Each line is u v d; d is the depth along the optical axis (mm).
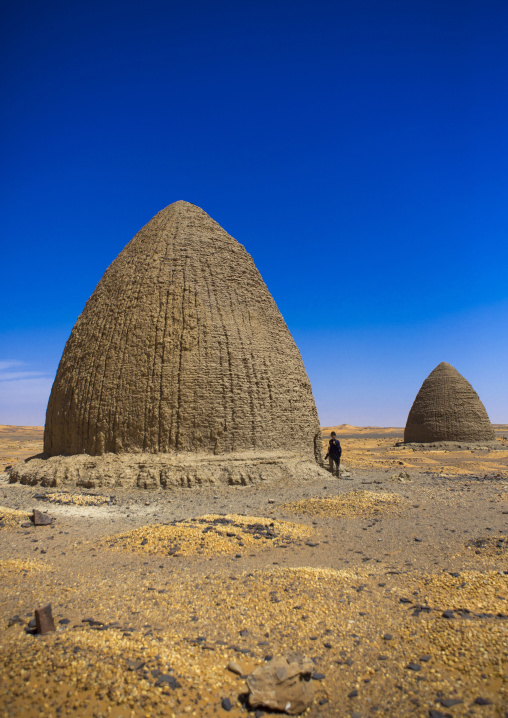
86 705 3689
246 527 9188
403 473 17188
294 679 4066
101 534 9336
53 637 4660
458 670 4285
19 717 3510
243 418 16531
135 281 18188
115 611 5492
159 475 14750
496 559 7516
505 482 16734
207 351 16688
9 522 9859
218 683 4145
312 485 15625
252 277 19469
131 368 16406
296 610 5605
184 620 5312
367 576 6867
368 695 4059
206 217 20109
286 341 19375
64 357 19078
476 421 35062
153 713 3676
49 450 18703
